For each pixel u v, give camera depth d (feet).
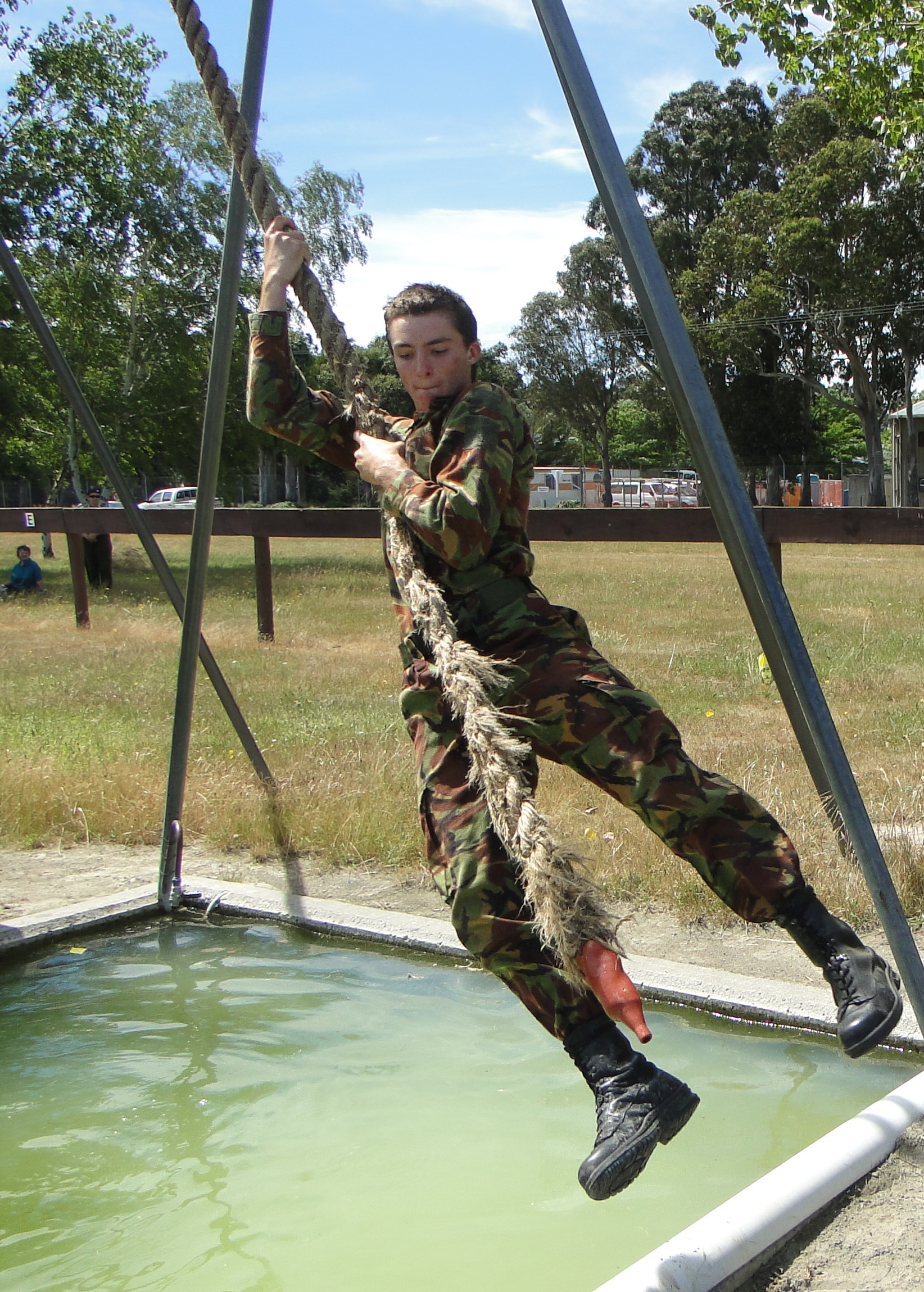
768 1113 9.64
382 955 13.58
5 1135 9.52
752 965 12.42
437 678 7.65
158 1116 9.78
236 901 15.05
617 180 8.80
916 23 44.55
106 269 85.76
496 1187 8.57
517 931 7.02
